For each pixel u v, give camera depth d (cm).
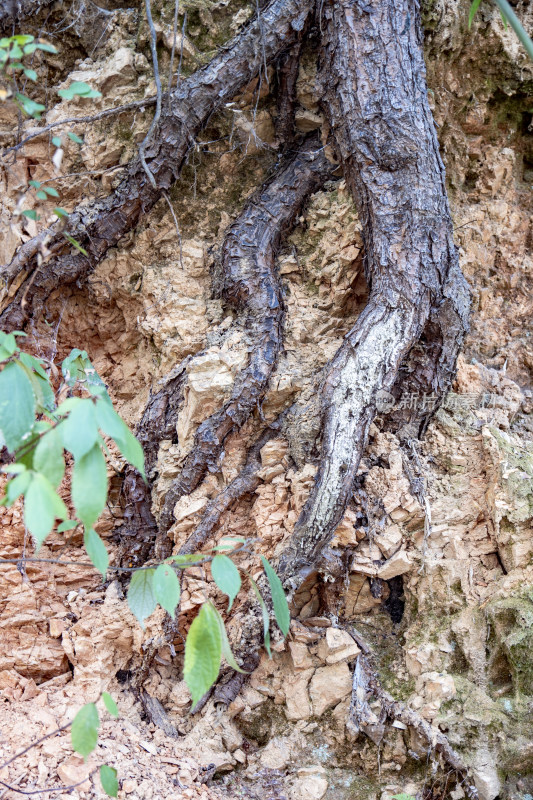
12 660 242
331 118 269
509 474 244
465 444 266
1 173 281
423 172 254
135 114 284
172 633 244
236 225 284
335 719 232
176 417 271
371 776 225
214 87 270
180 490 258
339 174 290
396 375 255
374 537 248
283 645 237
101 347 310
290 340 275
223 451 260
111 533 280
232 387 258
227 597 246
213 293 288
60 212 209
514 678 220
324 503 229
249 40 270
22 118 288
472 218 316
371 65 257
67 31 296
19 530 257
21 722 221
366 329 247
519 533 236
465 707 219
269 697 242
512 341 318
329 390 242
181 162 283
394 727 223
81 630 250
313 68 284
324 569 236
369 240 261
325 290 283
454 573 241
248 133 292
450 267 258
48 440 117
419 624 241
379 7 259
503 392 293
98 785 203
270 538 247
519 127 323
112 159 290
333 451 233
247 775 227
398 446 262
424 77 264
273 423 264
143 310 294
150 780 211
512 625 224
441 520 251
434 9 283
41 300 279
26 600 250
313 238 288
